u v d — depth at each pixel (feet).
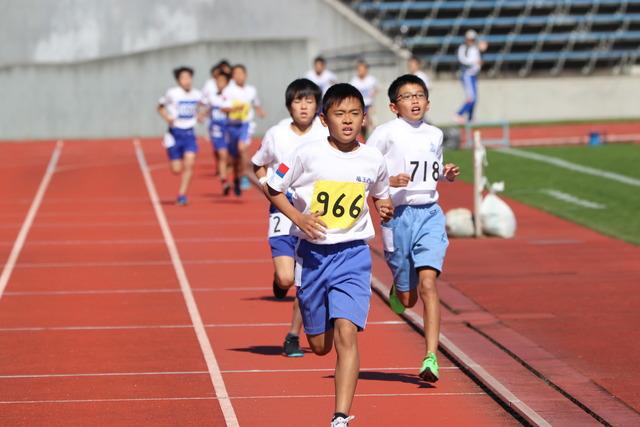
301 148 72.08
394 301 90.17
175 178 257.55
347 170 71.87
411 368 91.45
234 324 110.32
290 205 71.41
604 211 195.11
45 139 382.42
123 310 117.91
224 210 203.72
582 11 416.26
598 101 395.96
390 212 74.69
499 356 94.32
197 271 143.02
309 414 77.92
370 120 254.47
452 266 143.95
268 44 379.76
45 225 187.11
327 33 390.21
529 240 165.89
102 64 383.45
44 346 101.04
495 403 80.48
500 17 410.93
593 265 143.54
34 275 140.46
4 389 85.61
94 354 97.55
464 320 110.11
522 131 354.33
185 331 107.14
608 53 406.00
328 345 74.84
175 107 206.90
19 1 390.83
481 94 387.55
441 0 405.39
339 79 374.22
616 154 282.36
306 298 73.15
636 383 84.58
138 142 361.51
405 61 381.81
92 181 252.42
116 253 157.99
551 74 404.36
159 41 392.27
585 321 109.09
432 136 87.30
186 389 85.20
